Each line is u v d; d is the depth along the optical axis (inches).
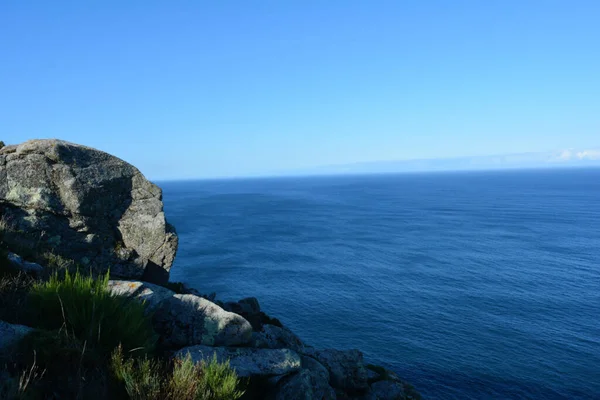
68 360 206.7
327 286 2647.6
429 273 3009.4
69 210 454.0
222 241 4057.6
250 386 300.8
